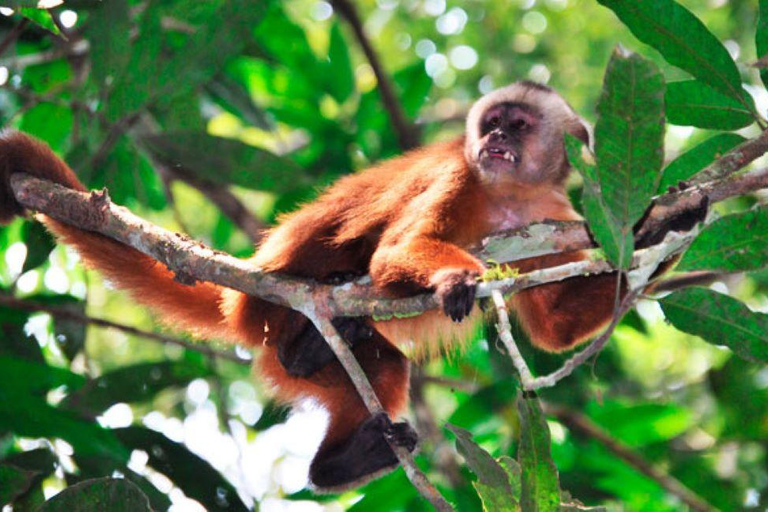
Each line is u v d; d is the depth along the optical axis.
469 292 8.66
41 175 9.96
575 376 13.76
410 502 12.86
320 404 11.38
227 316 10.97
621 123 7.39
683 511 14.09
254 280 9.04
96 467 11.22
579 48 23.83
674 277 11.65
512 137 11.57
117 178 13.46
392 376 11.30
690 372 19.17
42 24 11.62
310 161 17.06
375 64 17.02
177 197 21.14
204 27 12.15
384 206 10.97
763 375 14.16
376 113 17.17
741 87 9.12
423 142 18.44
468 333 11.73
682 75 11.47
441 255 9.58
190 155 12.49
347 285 9.71
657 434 14.41
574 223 10.00
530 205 11.69
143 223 9.40
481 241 10.36
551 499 7.58
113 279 10.83
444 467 13.34
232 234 17.80
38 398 11.12
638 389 16.38
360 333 10.75
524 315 11.52
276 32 17.11
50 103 14.01
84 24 13.05
